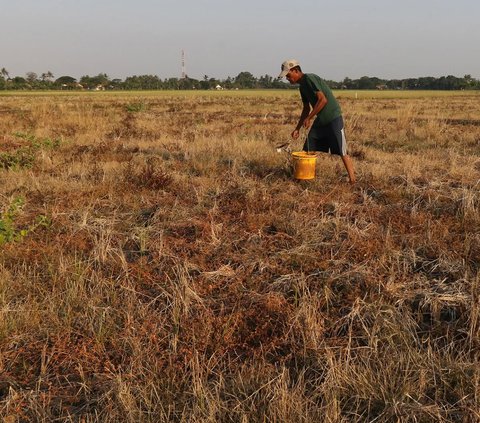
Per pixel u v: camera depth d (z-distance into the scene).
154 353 2.94
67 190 6.20
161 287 3.62
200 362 2.88
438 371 2.70
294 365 2.88
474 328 3.02
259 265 4.00
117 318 3.29
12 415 2.42
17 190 6.21
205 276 3.85
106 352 2.96
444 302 3.36
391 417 2.39
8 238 4.33
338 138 6.45
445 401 2.51
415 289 3.60
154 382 2.67
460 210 5.11
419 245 4.32
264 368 2.75
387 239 4.35
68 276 3.72
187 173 7.23
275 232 4.82
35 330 3.17
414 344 3.01
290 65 6.45
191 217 5.23
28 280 3.68
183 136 10.91
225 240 4.57
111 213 5.35
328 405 2.37
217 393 2.52
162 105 29.95
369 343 2.92
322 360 2.82
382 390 2.53
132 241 4.59
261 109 25.50
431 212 5.29
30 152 8.11
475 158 7.98
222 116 19.47
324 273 3.84
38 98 46.03
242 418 2.35
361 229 4.80
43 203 5.75
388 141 10.71
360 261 4.07
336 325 3.23
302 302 3.34
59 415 2.51
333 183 6.64
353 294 3.51
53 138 10.86
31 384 2.73
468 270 3.75
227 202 5.73
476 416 2.32
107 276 3.90
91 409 2.53
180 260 4.10
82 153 8.78
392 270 3.79
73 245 4.37
